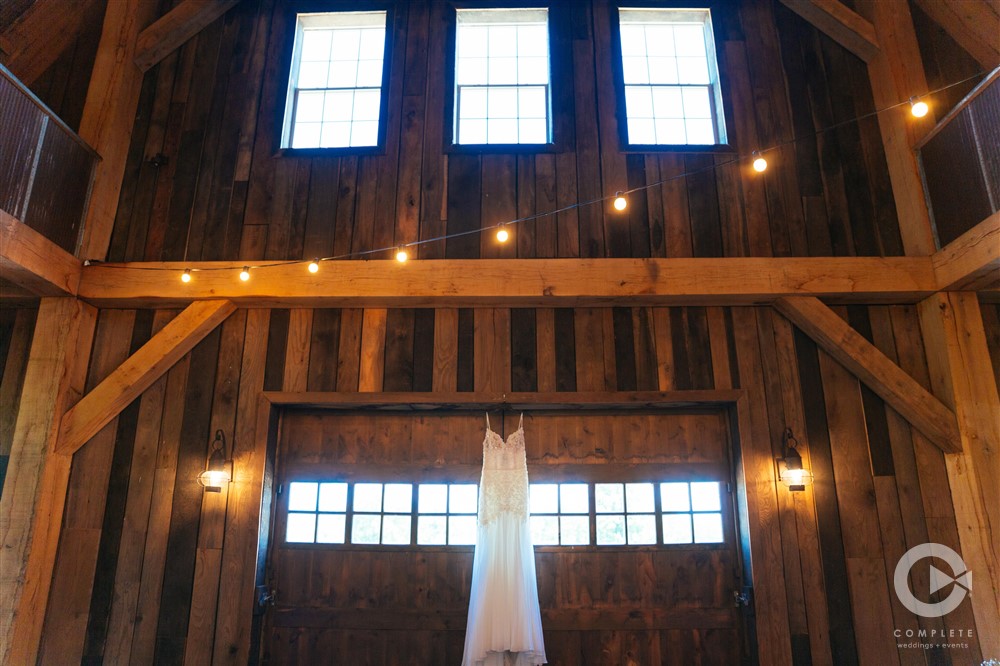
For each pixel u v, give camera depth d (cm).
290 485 464
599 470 460
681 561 445
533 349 458
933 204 450
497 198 480
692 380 449
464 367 455
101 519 430
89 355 459
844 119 496
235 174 491
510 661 401
